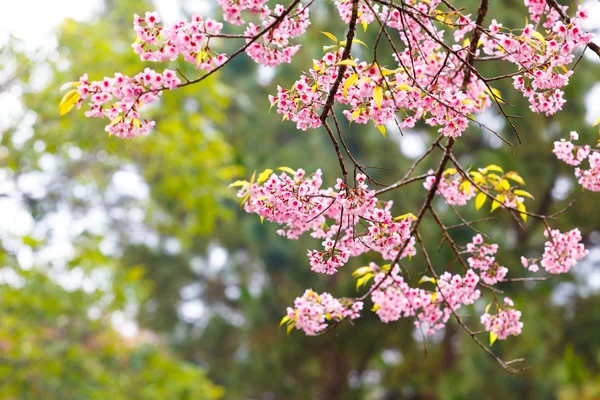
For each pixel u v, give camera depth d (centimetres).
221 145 773
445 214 884
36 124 714
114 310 715
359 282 299
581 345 962
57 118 729
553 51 231
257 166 1085
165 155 748
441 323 295
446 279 290
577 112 905
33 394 643
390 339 1091
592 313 969
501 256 896
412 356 1147
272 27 216
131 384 744
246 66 1177
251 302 1176
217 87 760
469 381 970
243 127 1144
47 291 687
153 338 1327
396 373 1216
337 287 1038
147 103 228
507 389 950
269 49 232
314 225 278
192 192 758
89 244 714
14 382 643
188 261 1375
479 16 262
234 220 1197
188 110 780
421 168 940
